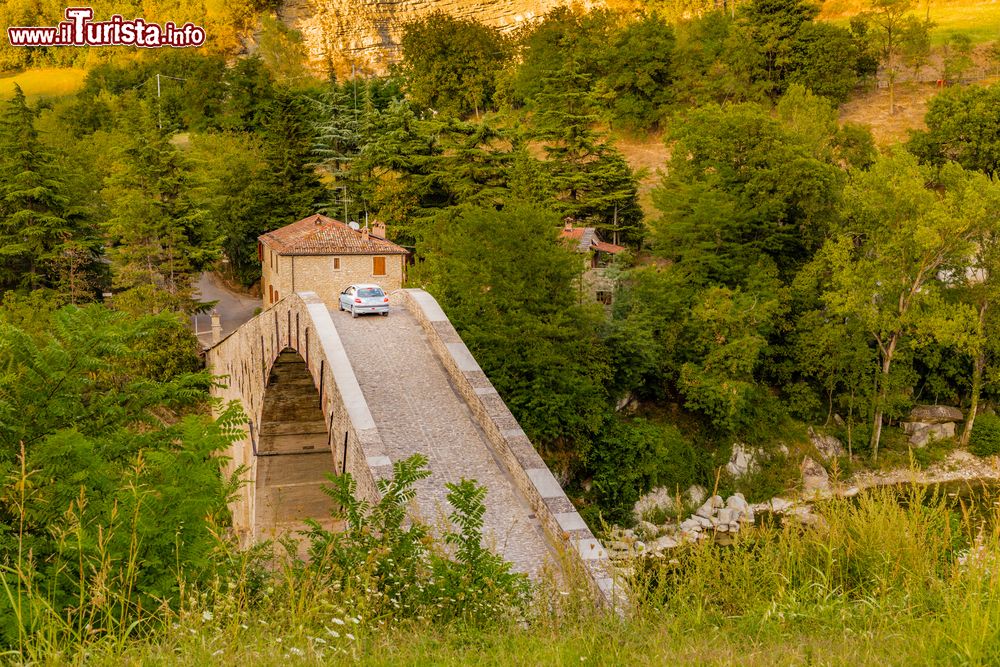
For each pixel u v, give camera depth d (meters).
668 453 51.91
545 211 49.69
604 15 130.38
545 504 22.33
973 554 8.23
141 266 65.56
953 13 136.12
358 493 24.83
